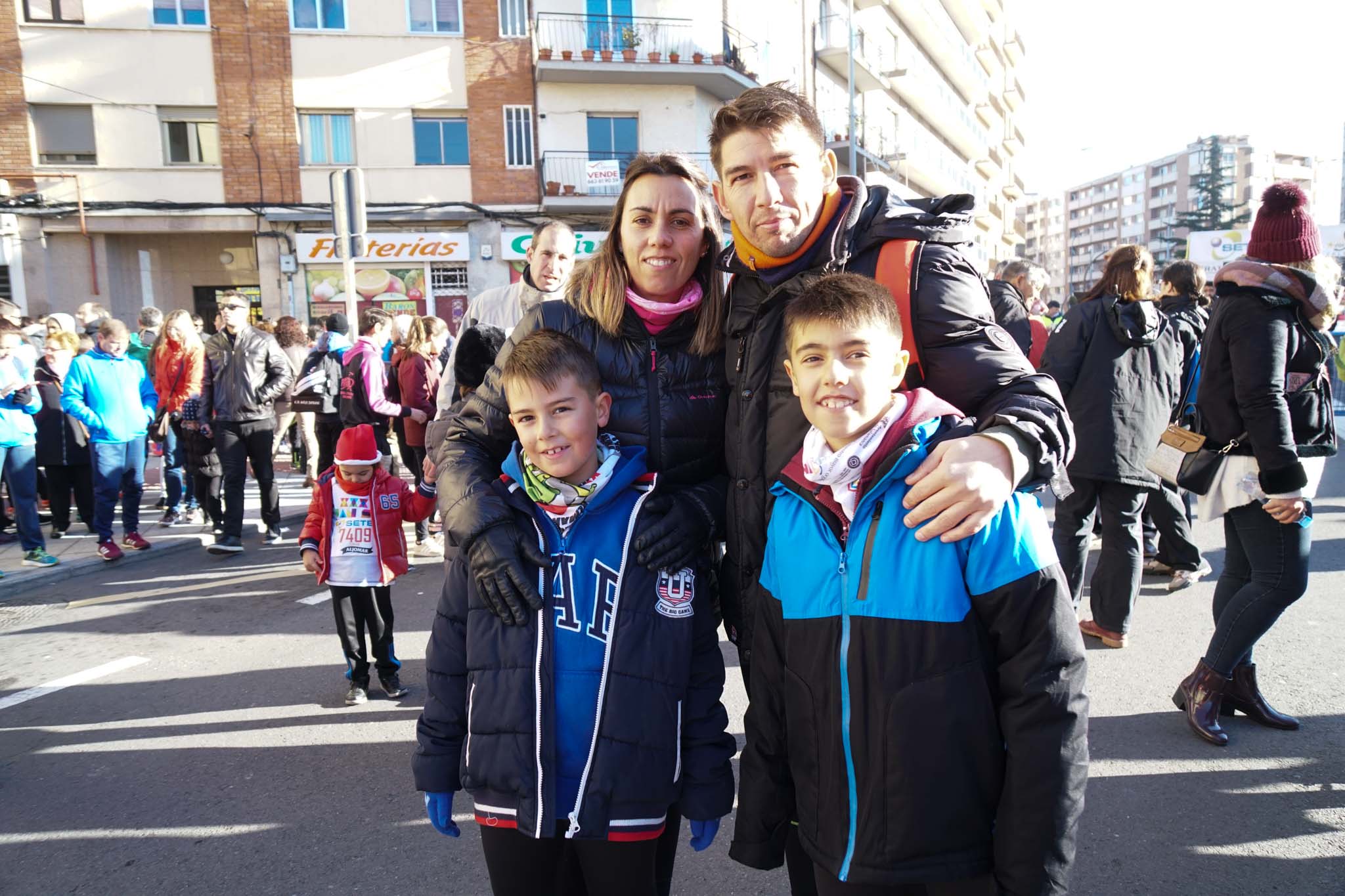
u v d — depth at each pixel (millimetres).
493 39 18734
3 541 7305
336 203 7863
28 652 4762
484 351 3146
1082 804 1417
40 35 16953
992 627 1446
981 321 1635
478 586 1741
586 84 19359
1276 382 2979
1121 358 3963
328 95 18125
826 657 1547
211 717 3826
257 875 2633
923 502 1394
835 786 1539
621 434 1936
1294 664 3975
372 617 3941
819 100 26828
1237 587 3428
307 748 3504
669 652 1748
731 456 1830
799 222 1681
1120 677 3904
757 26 22625
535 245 3732
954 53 38812
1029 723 1410
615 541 1776
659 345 1950
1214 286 3225
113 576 6379
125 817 2986
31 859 2736
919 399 1536
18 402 6199
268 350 7039
